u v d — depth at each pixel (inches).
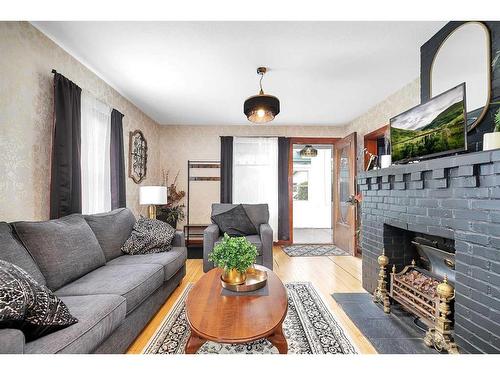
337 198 187.6
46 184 82.3
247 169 193.5
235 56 93.7
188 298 60.2
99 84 111.0
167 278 87.6
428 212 66.3
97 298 56.5
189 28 76.9
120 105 131.0
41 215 80.4
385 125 137.5
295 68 103.0
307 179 314.2
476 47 66.2
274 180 192.9
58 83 82.7
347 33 79.4
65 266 65.6
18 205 72.1
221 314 52.7
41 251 62.2
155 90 127.0
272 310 54.4
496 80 61.4
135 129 150.7
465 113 59.0
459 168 54.4
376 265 94.2
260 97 90.6
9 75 68.9
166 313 84.4
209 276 75.0
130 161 143.7
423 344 65.9
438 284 66.5
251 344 67.2
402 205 77.9
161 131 193.6
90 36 81.7
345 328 74.6
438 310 62.1
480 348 50.1
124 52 91.4
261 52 91.0
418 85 110.7
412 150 77.9
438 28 76.7
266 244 118.8
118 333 59.0
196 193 194.5
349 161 166.7
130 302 63.0
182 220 193.0
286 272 126.3
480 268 50.5
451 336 60.4
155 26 76.0
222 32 79.0
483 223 49.9
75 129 89.3
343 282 112.0
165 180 192.4
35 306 40.1
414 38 82.0
